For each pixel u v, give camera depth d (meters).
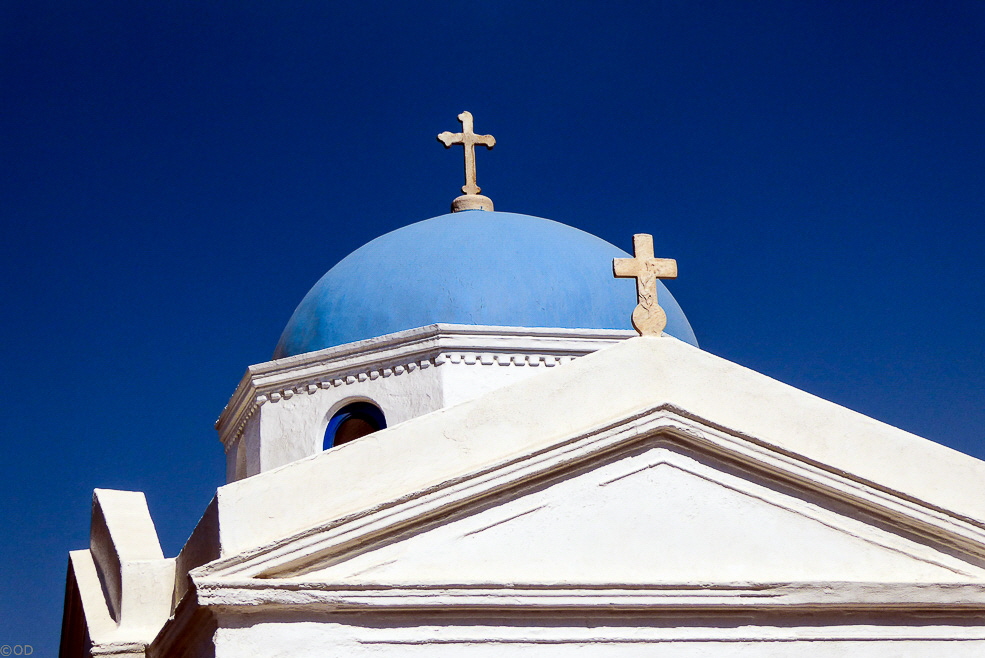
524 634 8.97
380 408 14.38
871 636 9.47
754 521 9.66
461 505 9.26
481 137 17.66
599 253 15.60
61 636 13.17
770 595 9.32
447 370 14.15
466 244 15.28
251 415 15.32
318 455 9.14
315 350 15.08
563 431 9.64
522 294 14.74
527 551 9.26
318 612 8.67
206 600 8.40
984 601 9.53
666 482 9.67
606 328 14.79
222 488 8.87
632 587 9.14
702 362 10.10
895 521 9.83
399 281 15.07
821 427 10.05
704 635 9.24
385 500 9.02
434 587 8.83
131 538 10.91
